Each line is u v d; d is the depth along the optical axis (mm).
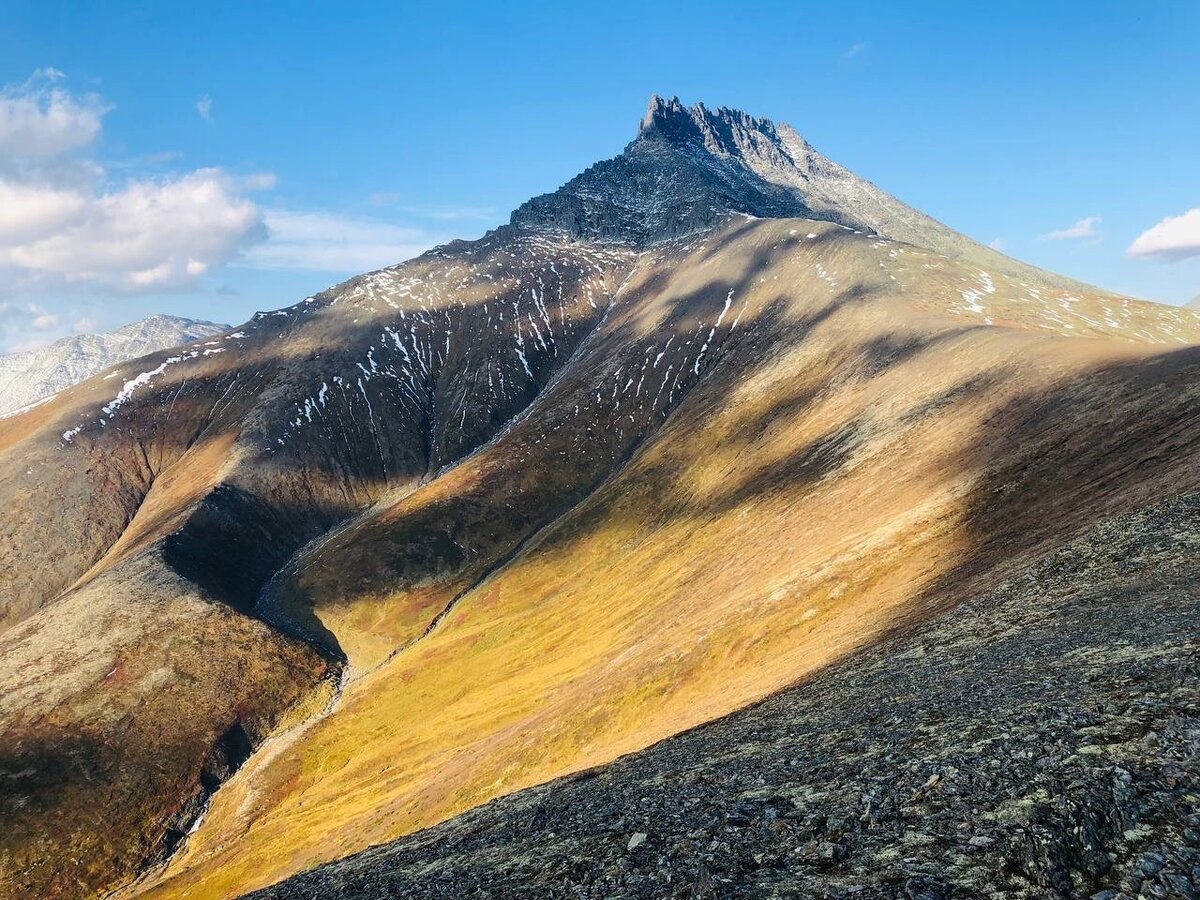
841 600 70250
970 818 13586
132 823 133875
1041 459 71562
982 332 143625
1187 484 42844
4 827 126750
